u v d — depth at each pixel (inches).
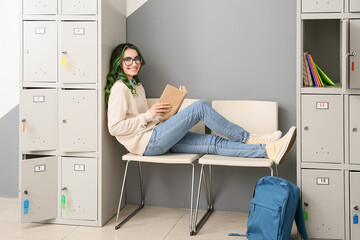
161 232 112.9
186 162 110.0
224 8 127.5
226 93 128.8
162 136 113.1
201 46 129.4
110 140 122.9
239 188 130.0
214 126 113.6
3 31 138.5
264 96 126.6
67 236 110.0
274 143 109.6
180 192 133.6
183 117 112.7
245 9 126.3
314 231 106.2
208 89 129.7
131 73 121.2
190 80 130.6
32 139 116.6
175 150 119.4
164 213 129.0
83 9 114.6
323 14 102.5
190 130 126.8
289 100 125.3
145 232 113.0
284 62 125.0
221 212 130.3
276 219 99.5
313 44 121.8
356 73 100.6
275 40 125.2
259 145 111.8
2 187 142.4
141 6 132.1
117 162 128.7
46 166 117.0
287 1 124.0
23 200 114.8
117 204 129.6
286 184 100.9
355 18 101.0
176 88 122.6
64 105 116.4
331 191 105.0
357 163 103.2
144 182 135.6
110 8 120.5
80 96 116.0
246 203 129.6
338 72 120.8
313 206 105.9
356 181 103.5
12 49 138.3
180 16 130.1
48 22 115.8
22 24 116.6
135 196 136.7
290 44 124.3
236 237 109.2
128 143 115.2
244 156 112.4
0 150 141.3
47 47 116.3
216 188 131.3
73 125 116.6
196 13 129.2
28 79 117.2
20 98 116.3
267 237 100.7
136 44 132.9
